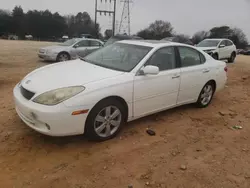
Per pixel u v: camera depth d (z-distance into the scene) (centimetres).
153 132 444
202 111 576
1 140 389
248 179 342
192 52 540
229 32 6191
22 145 380
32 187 299
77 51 1381
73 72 412
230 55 1622
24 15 7981
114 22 3684
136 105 429
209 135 460
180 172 346
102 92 375
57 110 342
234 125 512
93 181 316
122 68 435
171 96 489
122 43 516
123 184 314
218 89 614
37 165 338
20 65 1170
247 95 743
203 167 361
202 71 547
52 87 360
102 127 394
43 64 1255
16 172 322
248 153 407
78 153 371
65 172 328
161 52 473
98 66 446
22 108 366
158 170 346
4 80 764
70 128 358
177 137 443
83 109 359
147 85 435
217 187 322
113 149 388
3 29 7831
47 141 394
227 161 380
